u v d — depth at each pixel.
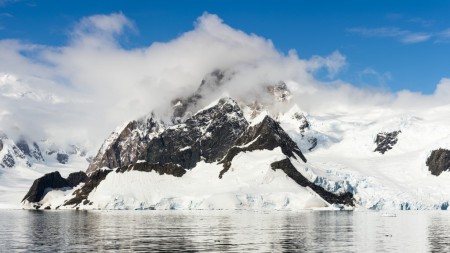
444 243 158.62
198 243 156.62
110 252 138.75
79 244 155.25
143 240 164.62
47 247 148.62
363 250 142.88
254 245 152.00
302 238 169.88
